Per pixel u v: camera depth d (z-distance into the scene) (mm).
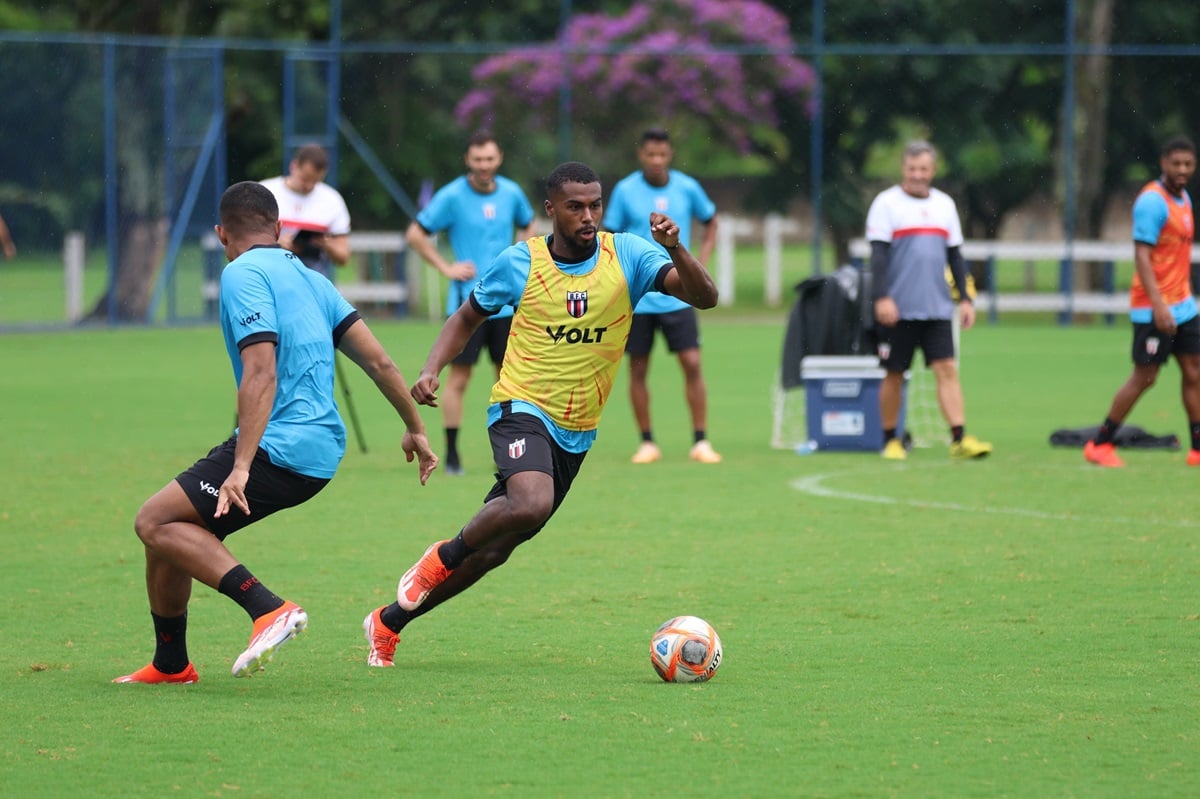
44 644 16766
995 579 20062
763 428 37844
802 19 73188
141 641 16906
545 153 74125
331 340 14930
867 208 75000
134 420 38406
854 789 11672
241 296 14312
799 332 34219
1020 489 27766
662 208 32156
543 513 15172
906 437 33688
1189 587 19500
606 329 15695
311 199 30734
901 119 73125
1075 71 69938
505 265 15758
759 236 136500
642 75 73125
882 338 33188
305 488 14625
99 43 64625
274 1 78750
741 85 73250
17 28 85062
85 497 26984
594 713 13820
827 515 25109
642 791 11641
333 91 69188
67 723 13516
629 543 22734
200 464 14445
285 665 15797
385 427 37938
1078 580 19953
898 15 72312
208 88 67438
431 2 73812
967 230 73562
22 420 38250
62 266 79812
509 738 13039
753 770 12133
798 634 17078
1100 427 30844
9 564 21297
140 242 68250
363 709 13969
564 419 15797
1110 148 70312
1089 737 13008
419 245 31188
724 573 20562
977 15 71625
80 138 66250
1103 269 70000
